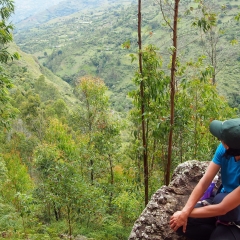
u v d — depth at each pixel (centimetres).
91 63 12000
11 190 1213
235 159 238
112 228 1001
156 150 911
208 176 262
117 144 1416
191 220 272
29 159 2359
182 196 355
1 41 768
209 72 754
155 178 954
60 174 692
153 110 732
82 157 1280
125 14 15450
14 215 838
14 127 3316
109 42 13300
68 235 875
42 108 3816
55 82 10456
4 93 800
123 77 10019
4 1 745
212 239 248
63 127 1466
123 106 6638
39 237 702
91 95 1441
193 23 673
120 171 1480
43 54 16788
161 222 318
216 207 238
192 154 886
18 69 7981
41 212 1120
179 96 792
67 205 716
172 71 677
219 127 232
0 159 1316
